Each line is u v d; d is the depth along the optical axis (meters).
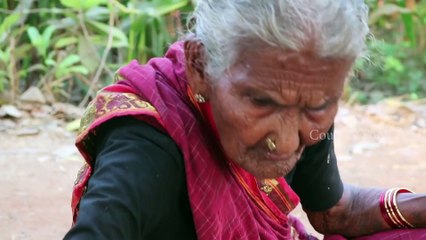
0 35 4.61
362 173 3.81
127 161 1.36
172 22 4.91
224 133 1.34
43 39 4.61
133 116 1.40
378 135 4.41
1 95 4.55
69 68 4.68
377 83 5.39
